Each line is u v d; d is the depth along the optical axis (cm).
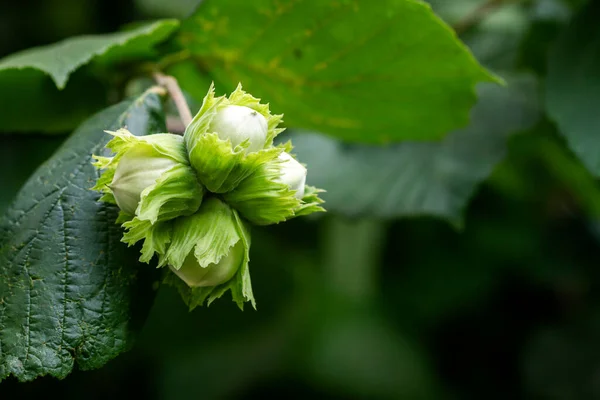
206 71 35
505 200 53
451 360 56
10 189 37
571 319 52
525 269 53
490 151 43
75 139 31
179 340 47
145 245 27
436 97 35
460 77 34
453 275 54
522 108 45
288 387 54
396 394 54
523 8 52
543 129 44
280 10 33
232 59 35
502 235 53
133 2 48
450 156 43
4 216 30
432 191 41
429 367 56
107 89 35
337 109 37
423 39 33
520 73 48
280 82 36
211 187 28
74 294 29
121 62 35
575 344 51
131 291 29
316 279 55
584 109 38
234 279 28
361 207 41
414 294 55
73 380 41
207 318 48
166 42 34
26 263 29
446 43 33
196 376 50
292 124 38
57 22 46
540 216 53
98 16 47
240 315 49
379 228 54
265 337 52
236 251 28
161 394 48
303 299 54
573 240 53
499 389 54
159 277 30
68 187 30
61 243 29
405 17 32
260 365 53
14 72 33
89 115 35
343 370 55
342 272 55
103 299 29
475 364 55
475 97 35
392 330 57
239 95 28
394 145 44
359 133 38
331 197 42
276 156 28
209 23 34
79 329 29
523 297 54
